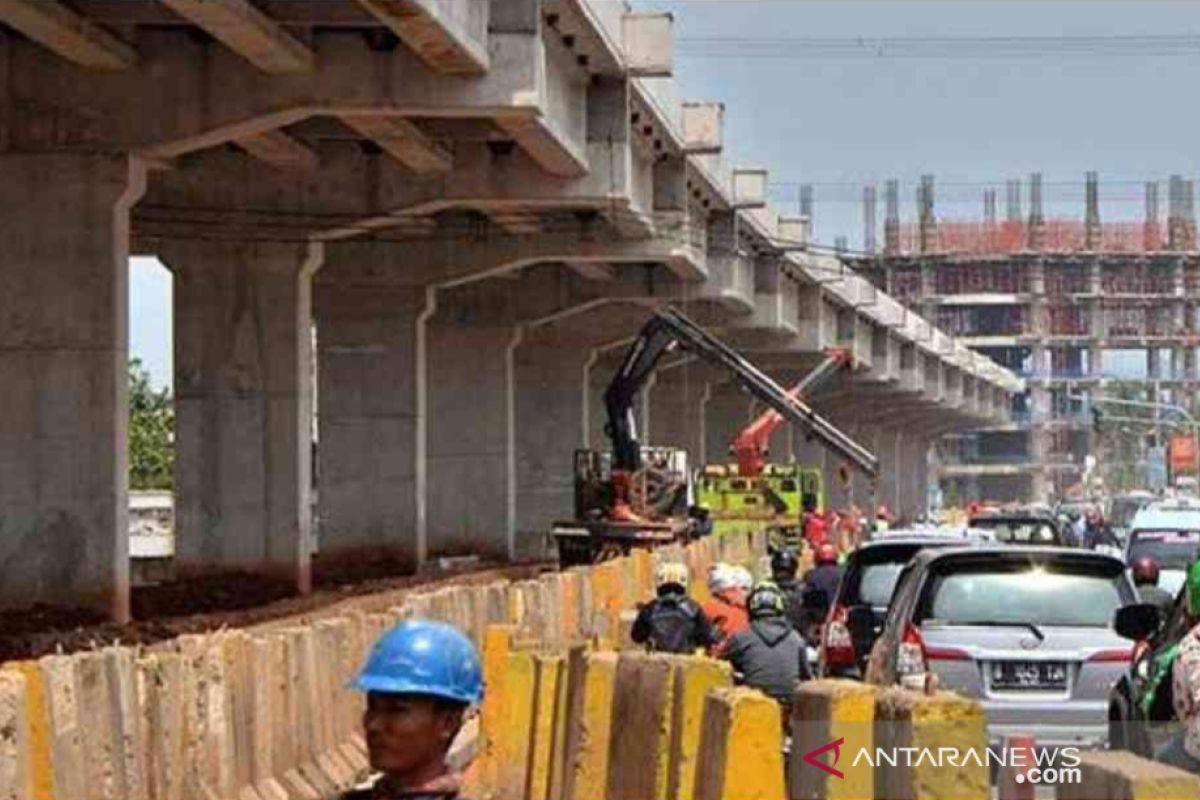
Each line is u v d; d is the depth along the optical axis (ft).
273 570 369.30
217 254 367.04
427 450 520.01
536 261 435.12
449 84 277.64
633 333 594.65
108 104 278.46
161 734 111.14
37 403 280.10
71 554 280.10
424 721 50.26
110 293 279.69
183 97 278.46
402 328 442.50
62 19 252.01
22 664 97.40
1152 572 211.20
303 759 140.77
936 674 129.29
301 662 141.28
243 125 278.05
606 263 477.77
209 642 121.39
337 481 444.55
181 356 369.91
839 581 191.31
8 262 279.69
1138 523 284.82
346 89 277.85
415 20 243.19
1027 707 128.06
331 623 153.58
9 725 91.35
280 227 363.15
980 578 132.57
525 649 141.79
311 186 360.28
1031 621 131.03
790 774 82.23
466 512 518.78
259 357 368.48
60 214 279.08
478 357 520.42
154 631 261.03
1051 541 302.45
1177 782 58.08
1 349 279.90
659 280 515.09
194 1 233.76
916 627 131.64
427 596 187.01
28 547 279.90
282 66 268.62
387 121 304.30
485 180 355.56
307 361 374.02
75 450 280.10
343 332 444.14
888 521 562.25
